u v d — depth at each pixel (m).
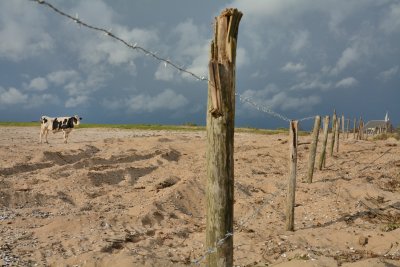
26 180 14.36
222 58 4.24
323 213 11.72
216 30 4.27
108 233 9.30
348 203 12.55
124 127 46.62
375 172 17.75
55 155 18.98
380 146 24.80
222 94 4.22
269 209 12.06
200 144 26.06
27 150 20.42
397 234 9.60
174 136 31.06
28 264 7.48
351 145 25.27
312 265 7.59
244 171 17.56
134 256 7.84
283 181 15.48
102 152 21.81
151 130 43.03
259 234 9.74
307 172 16.33
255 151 23.22
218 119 4.30
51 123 25.08
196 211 12.49
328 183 14.91
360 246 9.21
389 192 14.16
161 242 9.04
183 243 9.09
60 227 9.53
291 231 10.09
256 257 8.38
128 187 14.66
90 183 14.62
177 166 18.41
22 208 11.50
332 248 9.04
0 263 7.37
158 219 10.92
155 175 16.67
